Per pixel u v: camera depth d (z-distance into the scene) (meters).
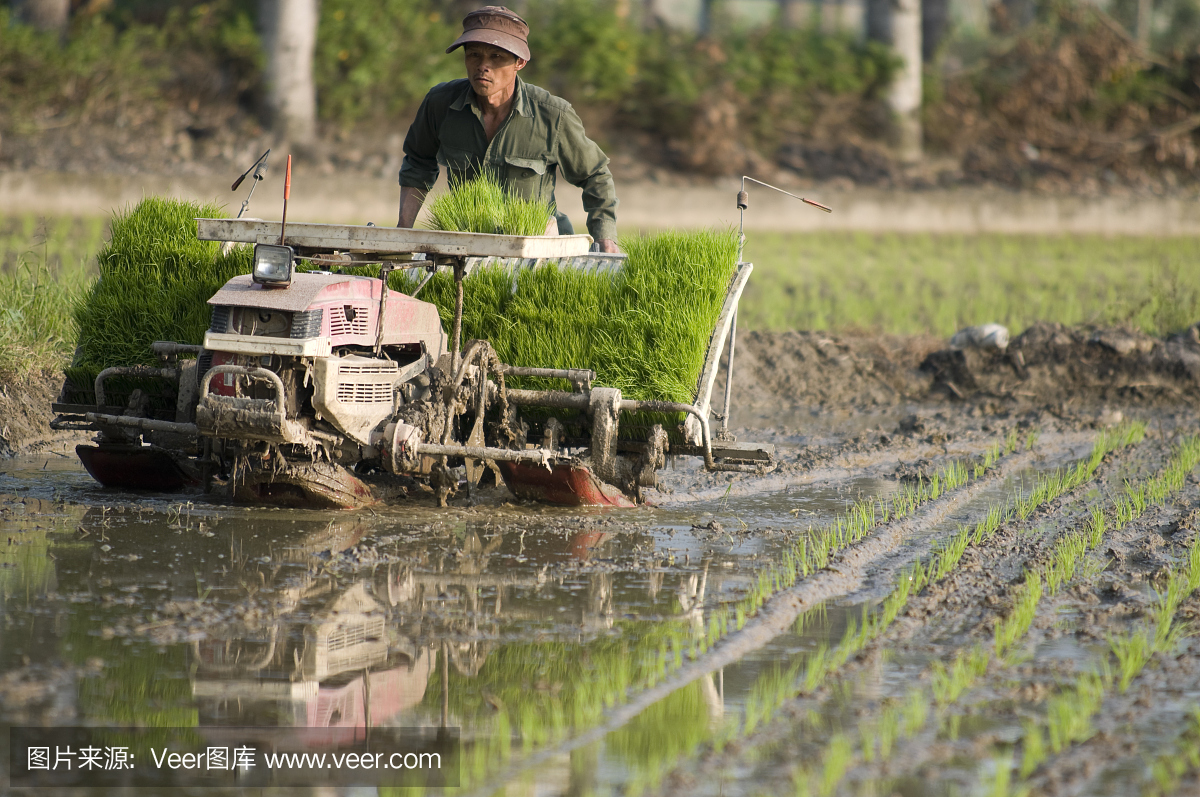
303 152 64.88
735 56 77.50
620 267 22.47
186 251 21.83
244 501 20.23
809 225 68.19
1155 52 88.88
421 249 18.70
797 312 42.62
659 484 21.66
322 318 18.27
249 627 14.53
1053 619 16.11
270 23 64.62
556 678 13.42
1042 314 43.72
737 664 14.05
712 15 86.06
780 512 21.95
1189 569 18.44
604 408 20.28
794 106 77.38
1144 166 83.19
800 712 12.70
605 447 20.27
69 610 14.77
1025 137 83.38
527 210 21.17
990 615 16.12
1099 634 15.49
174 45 67.62
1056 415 32.91
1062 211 72.88
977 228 71.12
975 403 34.50
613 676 13.51
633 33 75.06
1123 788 11.20
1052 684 13.72
